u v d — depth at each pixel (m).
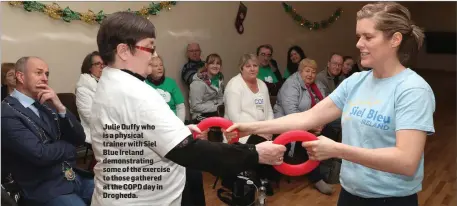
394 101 1.20
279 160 1.29
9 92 2.66
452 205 2.95
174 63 4.30
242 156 1.20
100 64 2.95
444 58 11.27
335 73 4.05
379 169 1.14
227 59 4.94
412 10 11.13
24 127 1.76
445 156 4.20
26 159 1.75
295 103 3.26
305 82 3.33
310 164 1.34
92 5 3.60
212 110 3.65
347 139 1.33
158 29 4.08
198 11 4.48
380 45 1.19
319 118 1.51
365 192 1.29
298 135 1.29
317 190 3.19
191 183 1.68
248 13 5.16
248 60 3.09
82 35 3.58
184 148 1.10
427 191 3.23
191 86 3.68
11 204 1.50
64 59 3.48
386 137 1.21
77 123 2.04
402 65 1.23
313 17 6.46
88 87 2.88
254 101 3.10
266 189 3.04
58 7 3.36
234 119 3.01
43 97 1.89
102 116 1.14
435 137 4.97
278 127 1.52
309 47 6.48
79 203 1.85
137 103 1.11
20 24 3.16
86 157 3.45
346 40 7.50
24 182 1.80
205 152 1.13
